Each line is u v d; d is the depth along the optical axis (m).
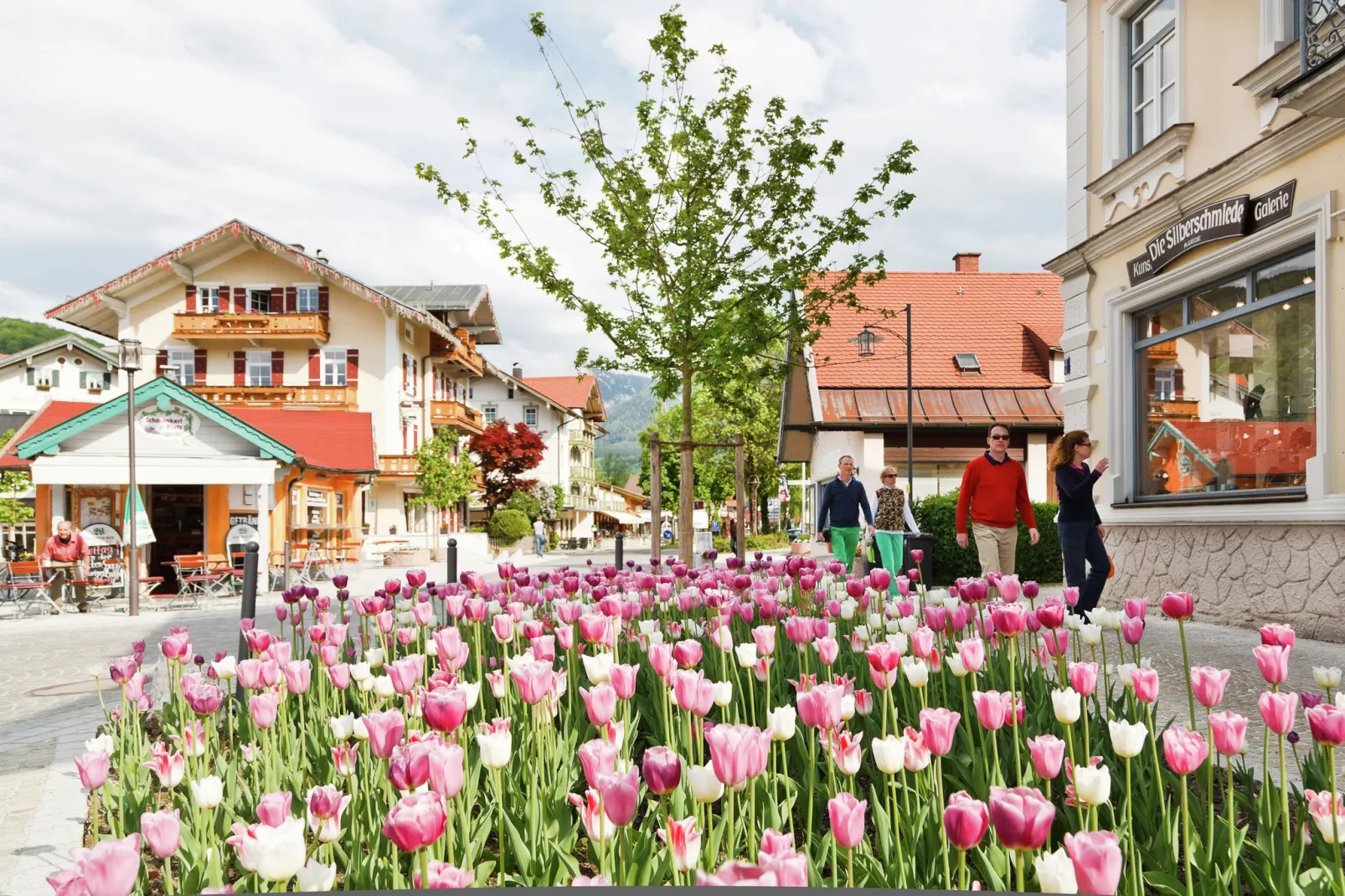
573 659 4.34
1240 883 2.53
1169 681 6.55
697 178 13.23
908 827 2.43
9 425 54.44
